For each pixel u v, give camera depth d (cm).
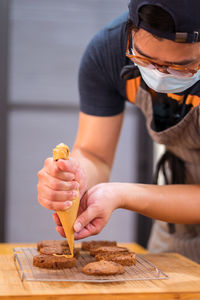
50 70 277
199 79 93
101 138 125
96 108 123
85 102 124
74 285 83
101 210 99
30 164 276
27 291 79
